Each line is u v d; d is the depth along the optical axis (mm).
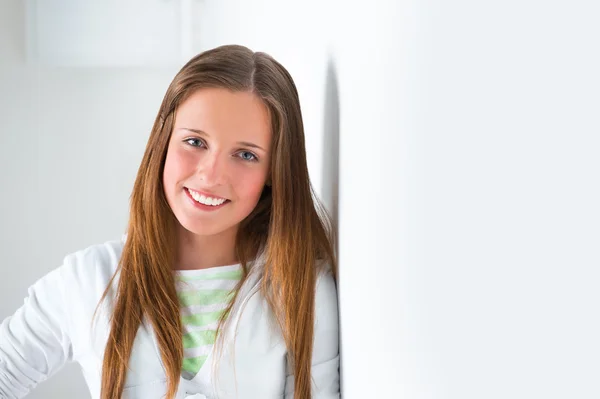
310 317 980
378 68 717
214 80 914
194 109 919
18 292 2148
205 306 1015
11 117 2098
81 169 2146
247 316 991
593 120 320
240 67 922
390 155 681
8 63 2074
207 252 1028
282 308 984
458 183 493
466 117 475
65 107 2121
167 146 984
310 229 987
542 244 368
